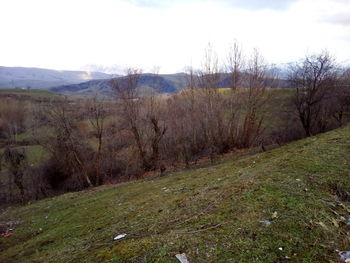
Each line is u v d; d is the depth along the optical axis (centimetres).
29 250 571
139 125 1823
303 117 1823
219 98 1858
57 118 1733
